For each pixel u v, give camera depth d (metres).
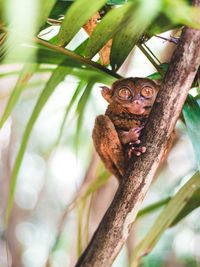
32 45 0.65
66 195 2.33
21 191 2.42
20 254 1.95
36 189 2.45
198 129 0.66
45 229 2.41
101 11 0.69
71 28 0.59
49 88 0.71
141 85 0.79
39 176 2.34
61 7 0.67
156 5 0.49
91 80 0.75
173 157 1.57
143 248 0.72
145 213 0.81
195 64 0.61
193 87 0.70
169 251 1.45
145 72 1.31
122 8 0.58
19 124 1.77
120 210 0.63
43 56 0.68
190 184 0.72
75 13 0.58
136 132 0.76
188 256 1.48
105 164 0.82
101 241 0.63
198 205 0.74
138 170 0.62
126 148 0.79
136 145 0.63
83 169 1.21
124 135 0.80
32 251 2.26
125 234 0.63
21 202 2.43
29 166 2.28
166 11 0.50
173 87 0.62
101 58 0.73
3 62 0.65
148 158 0.62
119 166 0.80
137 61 1.30
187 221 1.48
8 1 0.44
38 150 2.04
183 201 0.72
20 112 1.67
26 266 2.21
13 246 1.93
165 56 0.84
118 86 0.80
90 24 0.69
